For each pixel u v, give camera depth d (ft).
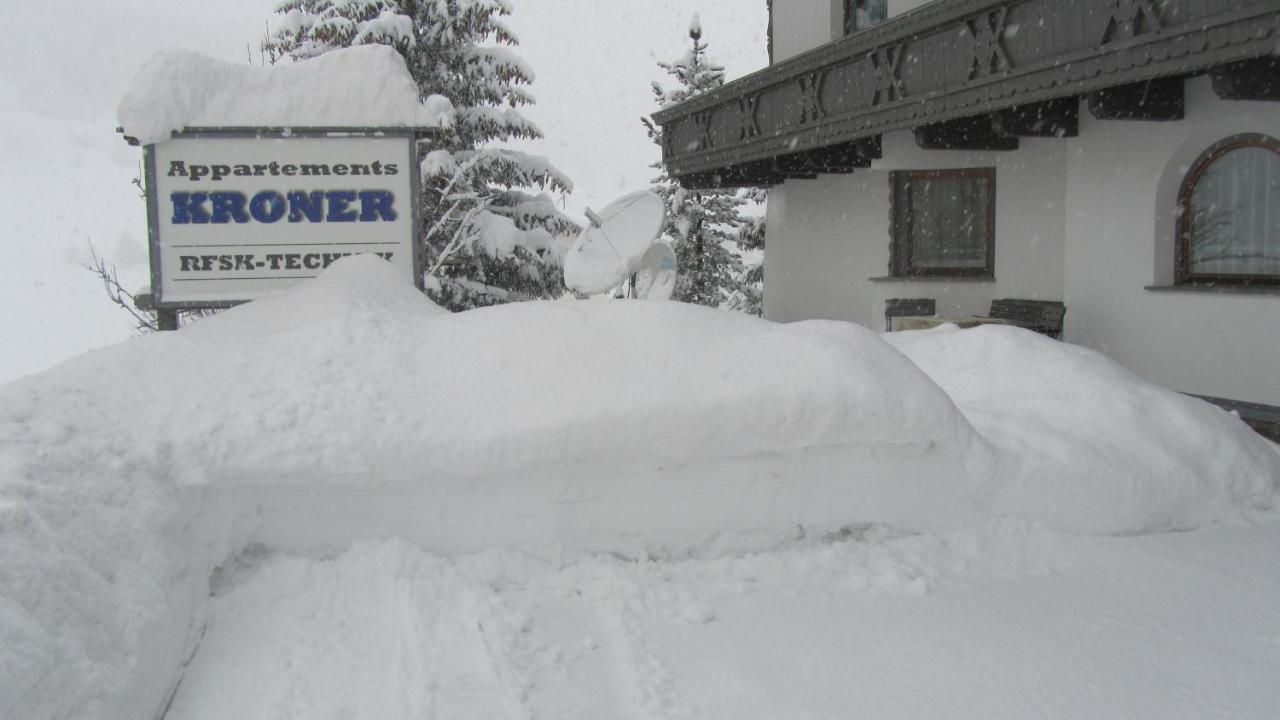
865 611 11.41
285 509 11.98
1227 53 19.81
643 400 12.41
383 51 16.81
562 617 11.20
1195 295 26.71
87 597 8.41
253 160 16.11
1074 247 31.42
